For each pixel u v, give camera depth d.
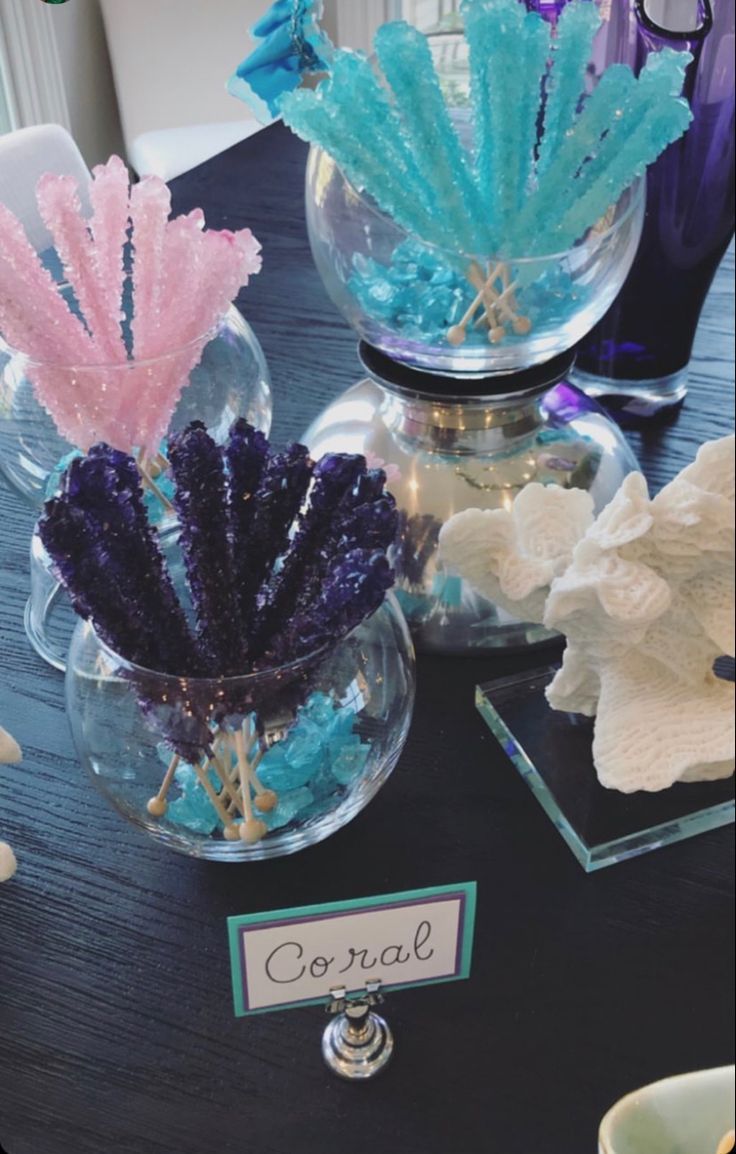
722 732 0.50
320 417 0.68
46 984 0.46
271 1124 0.43
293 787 0.46
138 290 0.55
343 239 0.58
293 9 0.59
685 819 0.52
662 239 0.68
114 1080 0.44
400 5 1.03
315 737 0.45
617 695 0.51
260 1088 0.44
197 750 0.43
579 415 0.65
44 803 0.53
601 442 0.64
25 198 0.91
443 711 0.58
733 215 0.69
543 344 0.57
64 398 0.55
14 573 0.67
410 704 0.48
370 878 0.50
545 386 0.58
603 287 0.58
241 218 1.00
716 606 0.49
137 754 0.45
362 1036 0.45
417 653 0.61
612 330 0.73
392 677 0.47
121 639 0.42
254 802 0.45
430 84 0.50
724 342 0.87
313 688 0.44
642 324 0.72
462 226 0.53
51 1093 0.43
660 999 0.46
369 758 0.47
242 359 0.62
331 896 0.49
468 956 0.45
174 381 0.56
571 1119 0.43
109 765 0.46
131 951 0.48
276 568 0.46
